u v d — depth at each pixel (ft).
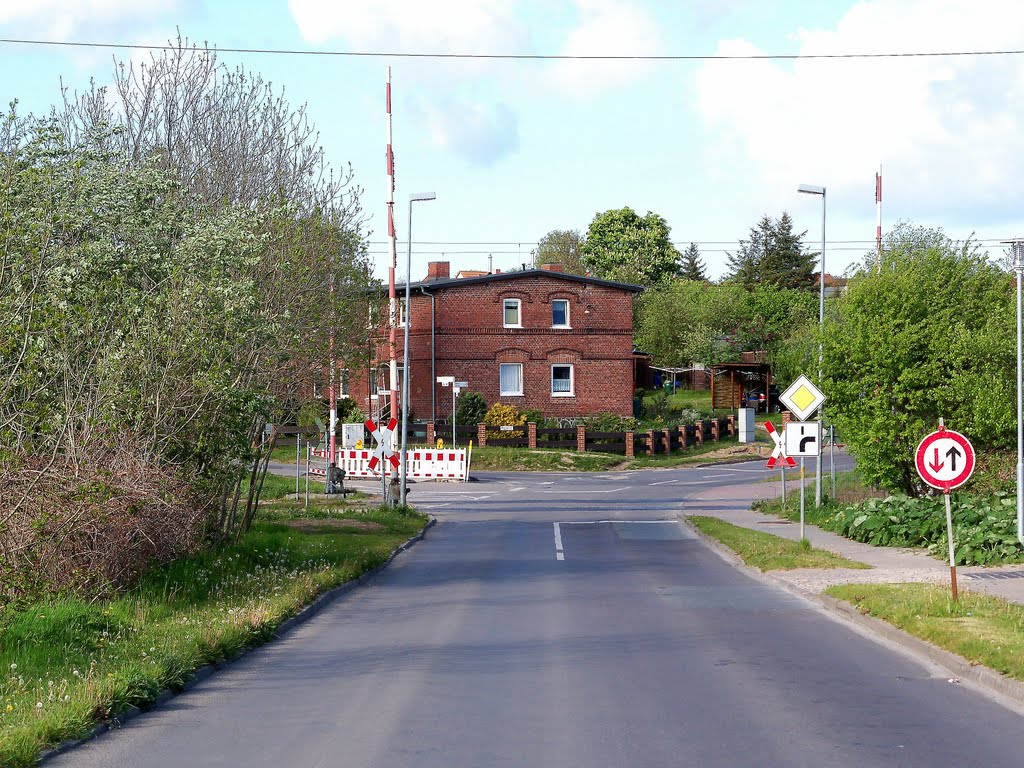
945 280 82.89
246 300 53.93
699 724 27.30
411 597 55.47
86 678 30.25
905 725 27.07
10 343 42.01
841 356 84.12
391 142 110.11
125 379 49.70
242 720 28.48
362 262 81.15
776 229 394.11
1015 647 34.55
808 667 35.12
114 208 54.03
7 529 42.39
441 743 25.63
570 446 187.73
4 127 51.13
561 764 23.66
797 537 79.46
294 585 53.21
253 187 77.41
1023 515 63.77
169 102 79.36
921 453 45.11
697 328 272.51
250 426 63.62
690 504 120.06
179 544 53.83
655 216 392.06
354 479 160.15
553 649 39.09
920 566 61.26
